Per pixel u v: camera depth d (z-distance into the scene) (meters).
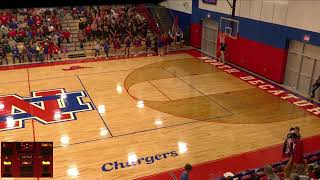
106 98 15.47
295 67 17.08
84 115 13.67
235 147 11.38
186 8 25.83
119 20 25.55
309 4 15.32
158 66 20.72
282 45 17.25
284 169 9.39
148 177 9.63
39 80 17.73
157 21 27.16
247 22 19.52
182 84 17.55
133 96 15.80
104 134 12.14
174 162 10.44
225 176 9.16
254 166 10.24
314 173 8.91
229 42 21.45
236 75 19.17
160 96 15.87
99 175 9.70
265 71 18.75
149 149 11.18
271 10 17.61
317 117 13.77
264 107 14.76
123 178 9.57
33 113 13.73
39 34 22.86
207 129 12.66
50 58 21.84
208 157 10.74
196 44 25.39
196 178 9.59
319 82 15.27
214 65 21.11
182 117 13.66
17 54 20.66
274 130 12.62
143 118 13.50
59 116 13.52
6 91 16.02
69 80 17.84
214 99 15.60
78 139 11.73
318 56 15.59
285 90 16.92
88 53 23.08
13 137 11.73
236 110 14.41
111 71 19.58
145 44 24.52
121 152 10.96
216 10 22.23
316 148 11.30
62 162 10.30
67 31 23.61
